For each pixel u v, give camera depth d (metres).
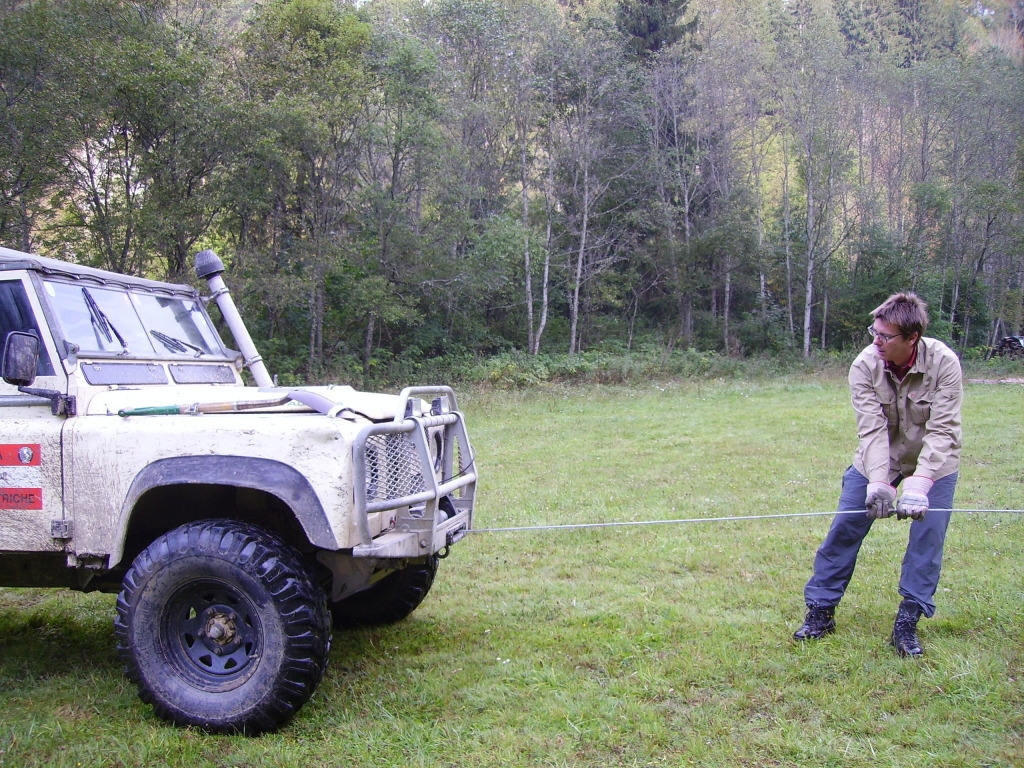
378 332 27.97
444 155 24.38
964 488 8.10
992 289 41.72
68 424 3.54
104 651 4.34
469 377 24.73
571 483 9.12
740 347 35.66
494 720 3.35
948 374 3.78
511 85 30.06
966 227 39.19
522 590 5.22
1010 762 2.88
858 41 53.03
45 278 3.80
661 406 18.03
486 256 25.98
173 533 3.39
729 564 5.65
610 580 5.38
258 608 3.23
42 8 16.16
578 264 31.94
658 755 3.04
